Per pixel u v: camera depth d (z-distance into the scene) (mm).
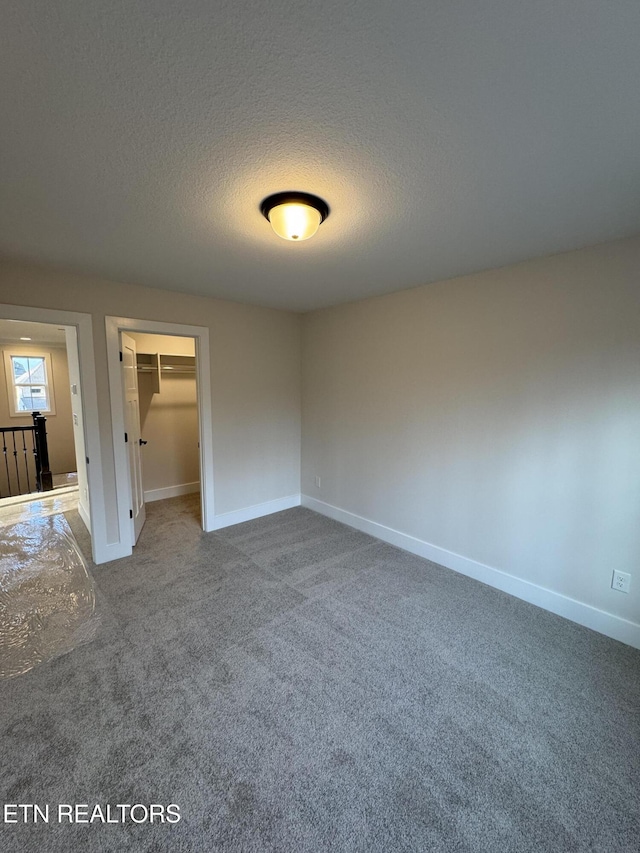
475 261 2459
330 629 2301
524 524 2613
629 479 2154
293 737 1611
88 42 887
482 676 1950
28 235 2021
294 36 873
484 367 2740
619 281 2102
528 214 1781
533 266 2430
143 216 1793
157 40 884
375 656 2080
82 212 1753
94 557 3072
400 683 1898
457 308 2865
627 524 2178
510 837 1269
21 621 2359
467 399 2863
